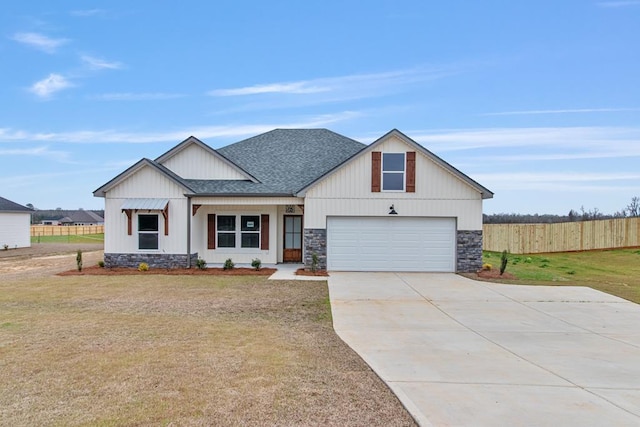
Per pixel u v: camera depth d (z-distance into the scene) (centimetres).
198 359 632
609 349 749
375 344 761
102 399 485
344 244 1752
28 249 3072
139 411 454
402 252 1748
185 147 1969
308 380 556
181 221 1764
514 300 1195
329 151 2209
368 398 505
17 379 546
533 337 827
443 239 1748
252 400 487
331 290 1317
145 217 1769
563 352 727
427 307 1097
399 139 1739
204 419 437
